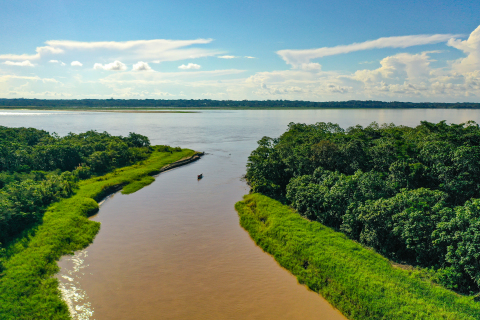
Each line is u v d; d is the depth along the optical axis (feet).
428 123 234.38
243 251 126.21
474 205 98.73
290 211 156.76
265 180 189.26
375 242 116.06
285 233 128.26
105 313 89.25
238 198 193.67
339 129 299.99
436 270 98.58
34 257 109.29
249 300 95.61
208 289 100.83
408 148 172.86
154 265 114.93
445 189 135.64
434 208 106.42
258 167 197.06
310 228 133.18
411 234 102.32
